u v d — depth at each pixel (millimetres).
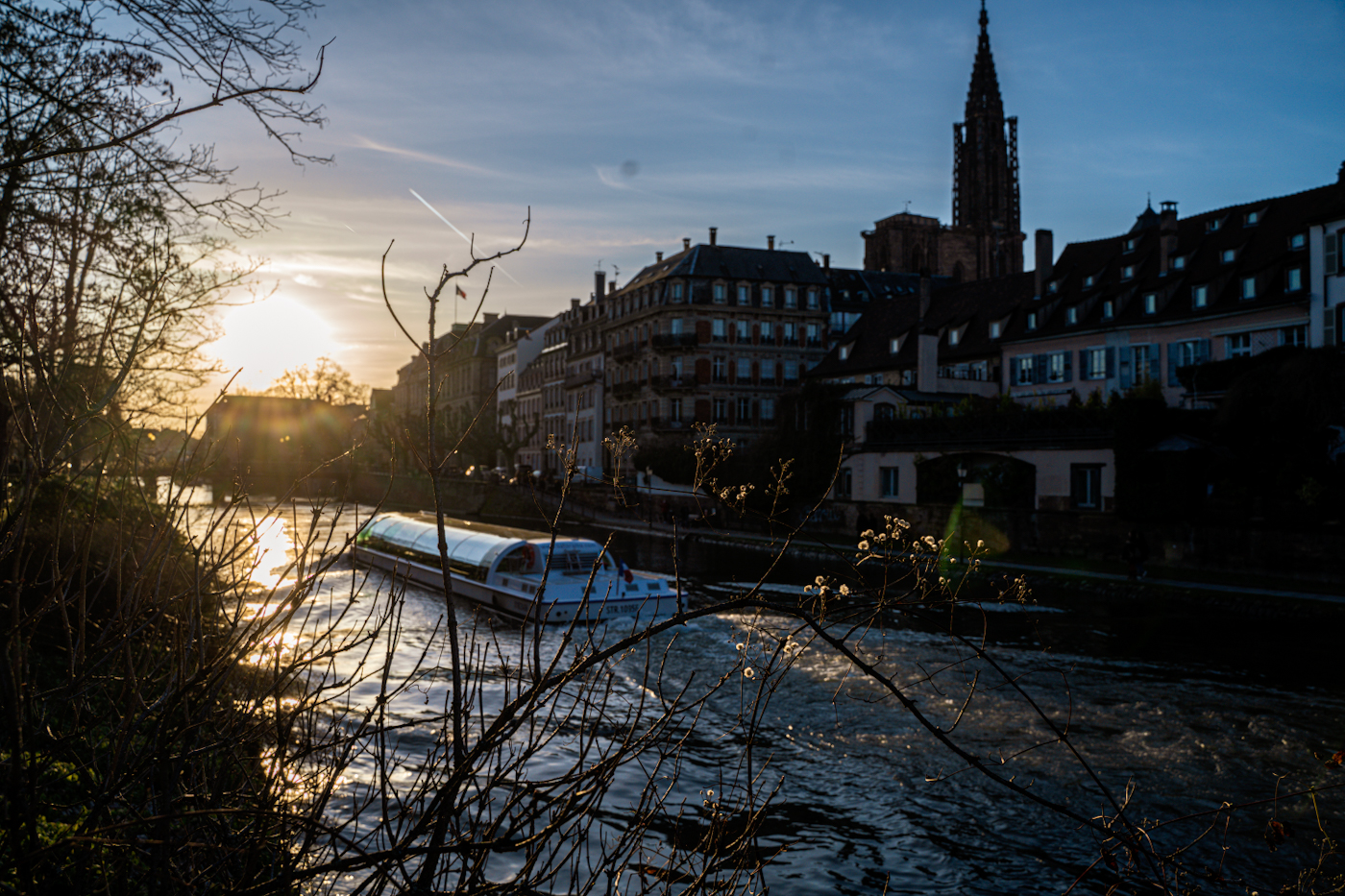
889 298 72375
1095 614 23094
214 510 3664
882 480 46312
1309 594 23688
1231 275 42312
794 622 17594
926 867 8359
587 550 22672
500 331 120062
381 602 21641
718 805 4043
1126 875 3592
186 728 3207
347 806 7719
